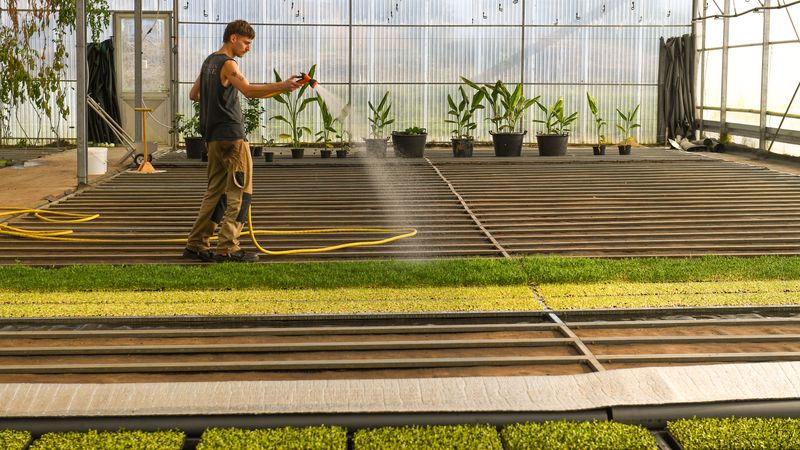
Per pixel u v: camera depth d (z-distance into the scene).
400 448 2.50
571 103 14.32
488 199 7.53
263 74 13.94
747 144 12.76
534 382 2.95
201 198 7.63
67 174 9.78
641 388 2.90
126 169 9.96
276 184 8.56
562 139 11.70
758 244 5.66
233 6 13.77
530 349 3.52
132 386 2.89
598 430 2.63
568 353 3.46
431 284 4.52
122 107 14.01
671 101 14.25
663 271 4.71
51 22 13.38
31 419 2.70
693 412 2.78
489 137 14.30
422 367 3.28
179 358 3.39
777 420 2.71
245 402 2.81
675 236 5.93
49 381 3.12
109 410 2.74
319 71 14.03
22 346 3.52
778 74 11.69
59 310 3.96
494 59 14.20
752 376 2.97
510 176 9.17
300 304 4.08
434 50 14.11
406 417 2.74
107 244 5.70
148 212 6.90
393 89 14.15
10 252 5.44
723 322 3.83
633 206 7.17
